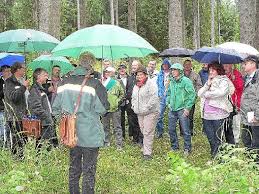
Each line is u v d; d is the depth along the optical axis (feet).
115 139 35.04
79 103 20.71
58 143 29.37
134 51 30.48
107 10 168.35
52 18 45.52
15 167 23.61
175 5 52.42
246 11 41.45
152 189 23.35
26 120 27.14
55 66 33.45
